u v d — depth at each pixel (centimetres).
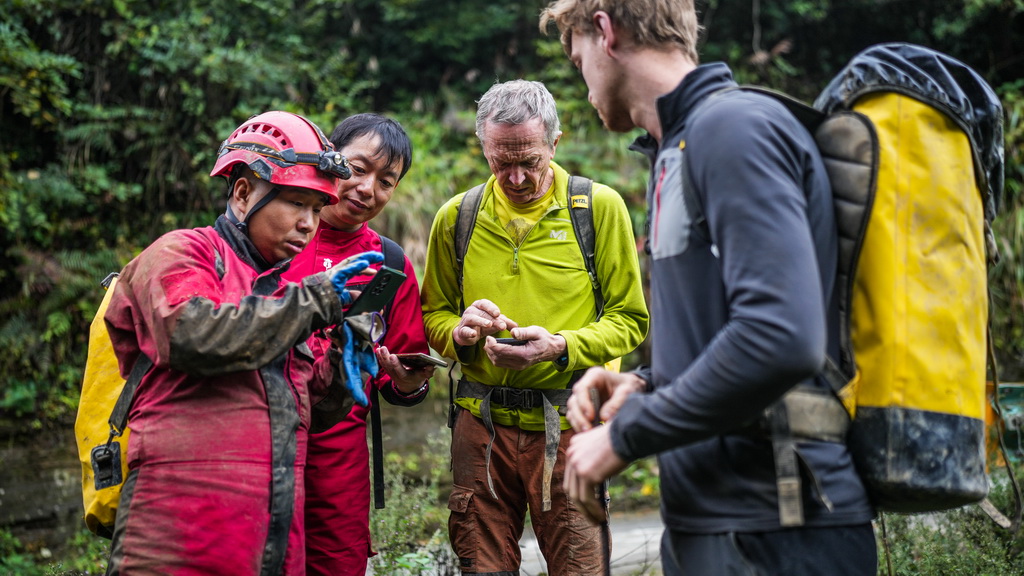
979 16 913
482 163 830
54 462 571
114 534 178
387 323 253
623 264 258
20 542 454
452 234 264
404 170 255
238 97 816
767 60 970
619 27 157
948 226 143
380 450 257
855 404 144
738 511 143
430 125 903
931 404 141
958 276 144
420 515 363
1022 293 751
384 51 966
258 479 176
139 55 774
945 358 142
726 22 969
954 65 157
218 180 769
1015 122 828
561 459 253
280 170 191
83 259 674
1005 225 775
